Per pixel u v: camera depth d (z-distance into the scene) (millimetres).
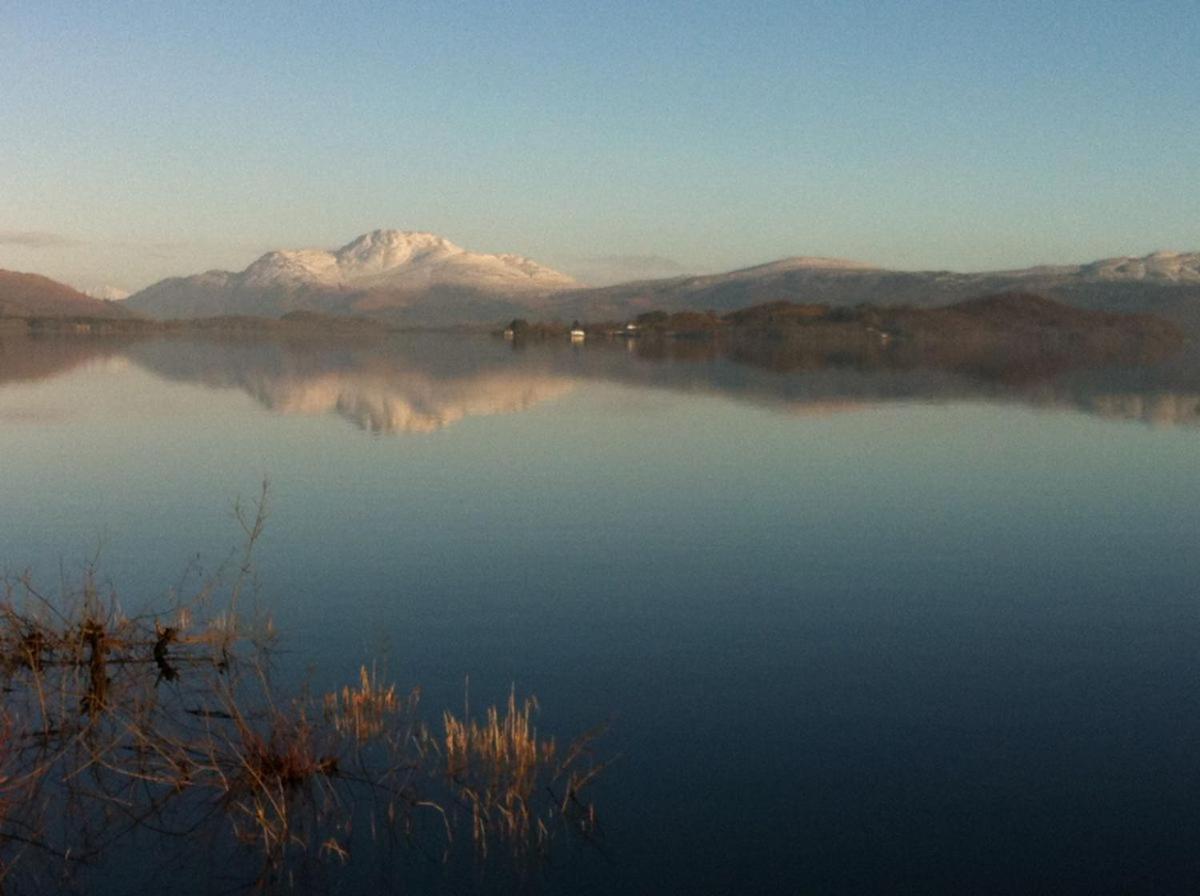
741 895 5676
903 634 9797
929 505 15859
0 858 6059
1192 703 8188
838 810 6551
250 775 6871
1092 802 6656
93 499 16250
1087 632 9867
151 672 8641
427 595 10984
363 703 7883
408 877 5871
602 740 7473
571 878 5852
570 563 12281
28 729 7586
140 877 5883
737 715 7914
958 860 6031
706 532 14008
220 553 12812
